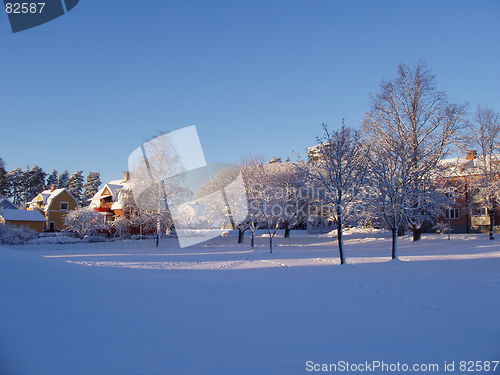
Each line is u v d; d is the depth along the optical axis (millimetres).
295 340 6801
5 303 7250
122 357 5570
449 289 12359
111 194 60094
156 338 6516
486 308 9555
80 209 49812
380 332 7391
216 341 6562
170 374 5062
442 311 9211
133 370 5125
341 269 18156
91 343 6039
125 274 12680
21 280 8680
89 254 29656
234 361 5656
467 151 34000
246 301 10055
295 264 20859
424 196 27500
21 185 96312
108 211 58500
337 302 10211
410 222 35875
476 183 35844
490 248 28750
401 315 8789
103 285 9891
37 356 5375
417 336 7152
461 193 37188
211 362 5574
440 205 33469
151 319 7609
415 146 32406
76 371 4977
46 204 67125
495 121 35562
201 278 14039
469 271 16938
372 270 17562
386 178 23641
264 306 9523
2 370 4855
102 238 46656
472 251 27781
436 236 40062
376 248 34656
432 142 33000
